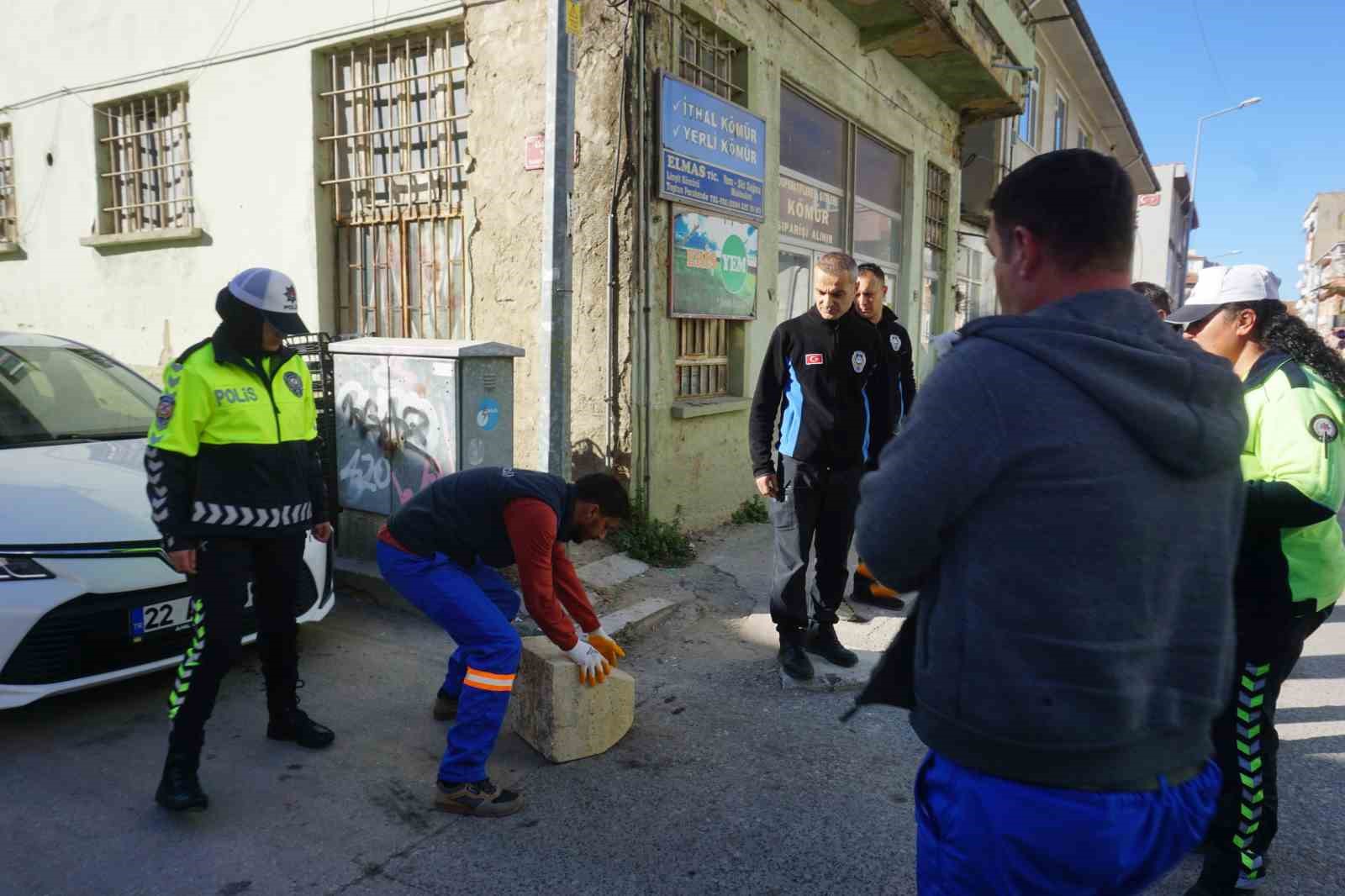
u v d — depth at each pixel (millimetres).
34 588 3221
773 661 4488
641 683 4195
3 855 2717
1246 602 2496
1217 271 2779
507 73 6031
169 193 8102
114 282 8461
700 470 6695
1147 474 1290
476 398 4797
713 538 6609
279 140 7145
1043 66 15867
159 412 2900
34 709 3691
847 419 4113
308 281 7117
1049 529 1271
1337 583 2518
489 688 2979
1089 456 1266
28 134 8914
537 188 5969
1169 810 1349
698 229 6344
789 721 3803
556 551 3414
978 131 13633
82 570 3326
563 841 2889
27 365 4625
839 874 2748
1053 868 1315
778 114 7332
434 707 3705
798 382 4141
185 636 3586
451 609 3014
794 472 4121
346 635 4574
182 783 2926
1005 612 1301
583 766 3389
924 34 8789
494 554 3146
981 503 1323
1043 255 1430
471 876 2689
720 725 3768
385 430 5027
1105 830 1288
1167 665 1345
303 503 3258
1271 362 2496
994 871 1343
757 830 2977
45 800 3020
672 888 2660
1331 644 4992
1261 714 2531
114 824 2893
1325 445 2312
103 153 8492
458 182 6500
